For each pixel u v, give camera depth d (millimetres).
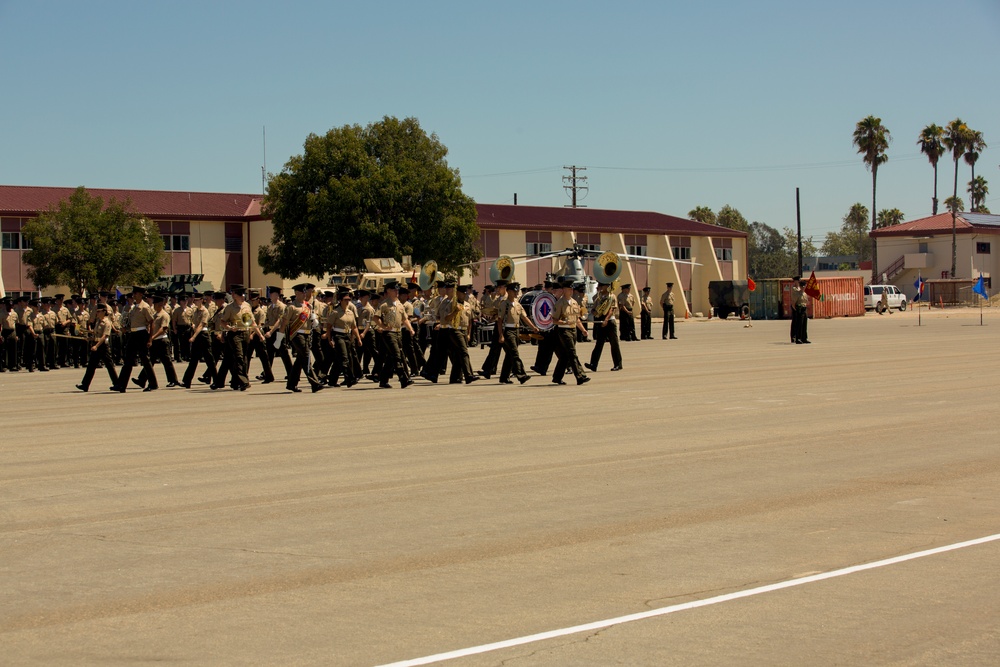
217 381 21359
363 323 23266
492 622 6125
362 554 7723
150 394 20438
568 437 13367
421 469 11195
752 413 15562
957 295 86875
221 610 6430
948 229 95188
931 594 6562
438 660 5500
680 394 18484
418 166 53656
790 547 7742
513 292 21250
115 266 51469
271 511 9219
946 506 9055
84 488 10336
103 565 7500
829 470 10805
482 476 10750
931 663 5422
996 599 6449
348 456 12094
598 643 5742
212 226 62125
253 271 63094
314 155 52031
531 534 8273
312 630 6023
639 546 7840
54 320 29672
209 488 10273
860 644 5695
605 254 34938
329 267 52469
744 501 9375
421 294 29516
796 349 32219
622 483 10281
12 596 6770
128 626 6137
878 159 97750
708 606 6375
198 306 21766
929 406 16094
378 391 20219
